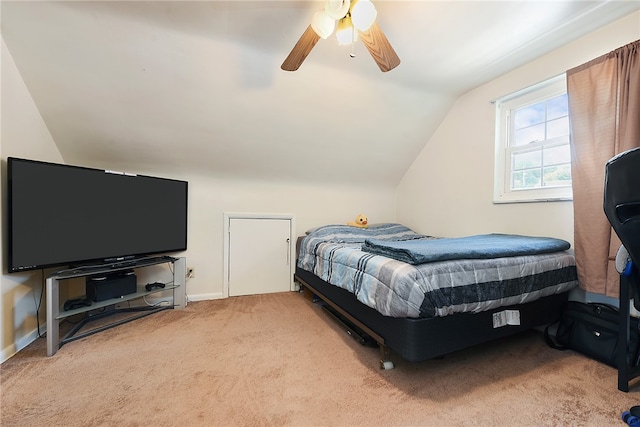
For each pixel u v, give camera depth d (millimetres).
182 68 1885
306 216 3191
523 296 1484
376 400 1187
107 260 2037
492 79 2324
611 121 1590
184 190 2574
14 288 1630
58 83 1828
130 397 1196
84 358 1539
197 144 2455
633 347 1424
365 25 1286
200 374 1379
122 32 1630
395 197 3615
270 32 1688
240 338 1810
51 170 1744
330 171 3121
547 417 1087
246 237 2900
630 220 951
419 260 1298
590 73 1682
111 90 1930
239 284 2869
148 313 2264
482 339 1406
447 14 1554
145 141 2324
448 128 2805
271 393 1229
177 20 1586
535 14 1564
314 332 1911
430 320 1251
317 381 1324
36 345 1699
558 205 1931
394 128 2795
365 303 1448
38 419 1060
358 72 2135
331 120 2541
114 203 2074
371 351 1636
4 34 1559
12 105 1677
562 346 1709
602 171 1619
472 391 1257
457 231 2725
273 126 2465
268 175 2941
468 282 1333
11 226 1560
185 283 2486
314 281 2445
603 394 1237
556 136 2000
